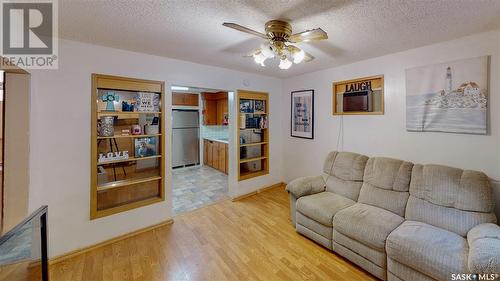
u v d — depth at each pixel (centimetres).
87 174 239
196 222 300
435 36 219
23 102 204
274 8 164
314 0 153
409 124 263
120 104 264
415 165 233
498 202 200
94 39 225
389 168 247
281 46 186
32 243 164
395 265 177
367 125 305
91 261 220
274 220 305
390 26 196
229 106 385
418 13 171
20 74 201
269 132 426
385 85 284
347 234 211
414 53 256
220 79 346
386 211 228
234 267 210
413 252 165
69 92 226
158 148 296
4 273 163
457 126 228
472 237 164
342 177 288
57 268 209
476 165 219
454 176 204
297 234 269
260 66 339
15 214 204
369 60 298
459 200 194
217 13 172
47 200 218
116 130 266
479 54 212
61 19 180
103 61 245
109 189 264
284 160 447
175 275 199
